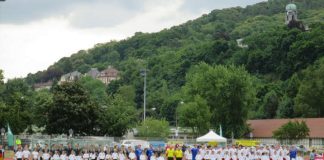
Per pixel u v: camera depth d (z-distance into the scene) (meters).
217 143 90.25
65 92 106.81
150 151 62.16
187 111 126.00
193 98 136.25
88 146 65.62
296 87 185.50
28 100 134.62
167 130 135.25
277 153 68.50
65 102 104.00
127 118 109.06
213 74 133.75
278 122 146.88
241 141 102.88
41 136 90.00
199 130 126.38
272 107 179.38
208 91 132.75
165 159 68.44
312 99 166.38
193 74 149.88
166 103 195.75
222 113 132.50
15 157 56.72
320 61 197.00
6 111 115.25
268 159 67.00
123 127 108.12
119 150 60.00
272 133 135.88
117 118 107.75
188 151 65.25
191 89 137.75
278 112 175.12
